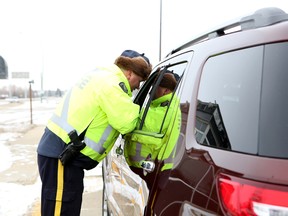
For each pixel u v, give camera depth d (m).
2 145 10.80
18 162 8.16
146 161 2.07
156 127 2.21
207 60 1.77
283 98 1.33
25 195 5.52
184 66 2.13
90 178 6.79
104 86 2.53
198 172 1.50
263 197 1.22
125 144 2.69
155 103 2.52
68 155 2.56
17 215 4.62
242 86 1.48
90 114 2.58
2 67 15.62
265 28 1.49
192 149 1.61
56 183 2.64
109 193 3.50
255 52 1.48
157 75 2.84
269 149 1.30
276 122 1.32
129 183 2.47
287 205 1.20
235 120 1.45
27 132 14.39
